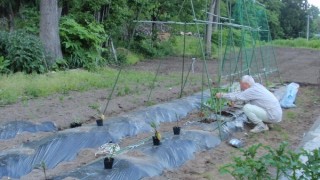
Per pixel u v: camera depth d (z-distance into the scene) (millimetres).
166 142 6652
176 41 27656
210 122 8375
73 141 6746
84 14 17719
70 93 11289
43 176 5559
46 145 6492
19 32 14391
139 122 8008
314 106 11234
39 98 10516
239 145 7199
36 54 13750
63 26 15859
